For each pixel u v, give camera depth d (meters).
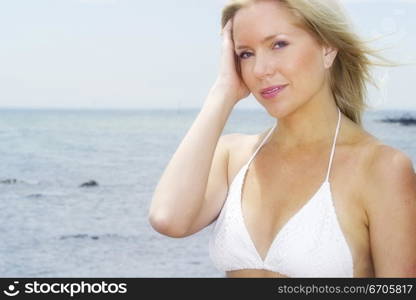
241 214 2.75
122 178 28.38
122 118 46.38
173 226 2.64
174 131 39.03
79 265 18.38
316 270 2.54
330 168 2.65
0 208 23.39
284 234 2.61
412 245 2.48
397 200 2.49
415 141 29.61
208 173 2.73
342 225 2.56
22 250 19.44
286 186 2.70
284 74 2.61
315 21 2.61
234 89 2.86
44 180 26.84
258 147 2.88
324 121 2.74
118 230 20.22
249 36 2.64
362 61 2.81
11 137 37.31
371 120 29.36
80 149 33.75
